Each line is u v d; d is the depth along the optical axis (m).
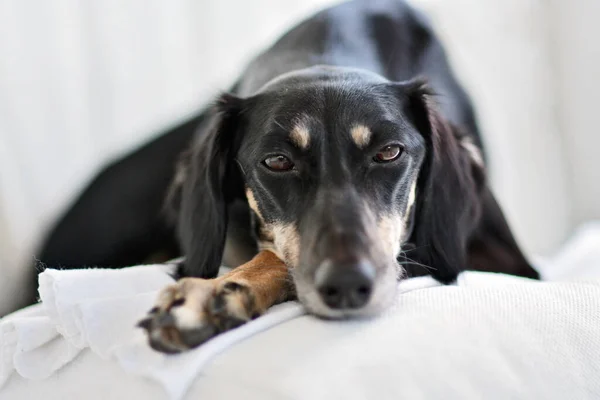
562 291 0.48
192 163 0.64
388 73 0.74
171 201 0.73
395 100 0.58
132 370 0.42
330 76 0.59
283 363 0.41
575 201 0.97
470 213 0.63
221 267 0.64
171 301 0.44
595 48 0.93
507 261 0.70
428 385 0.41
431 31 0.82
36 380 0.47
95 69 0.87
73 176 0.86
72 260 0.83
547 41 0.96
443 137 0.61
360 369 0.41
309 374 0.41
